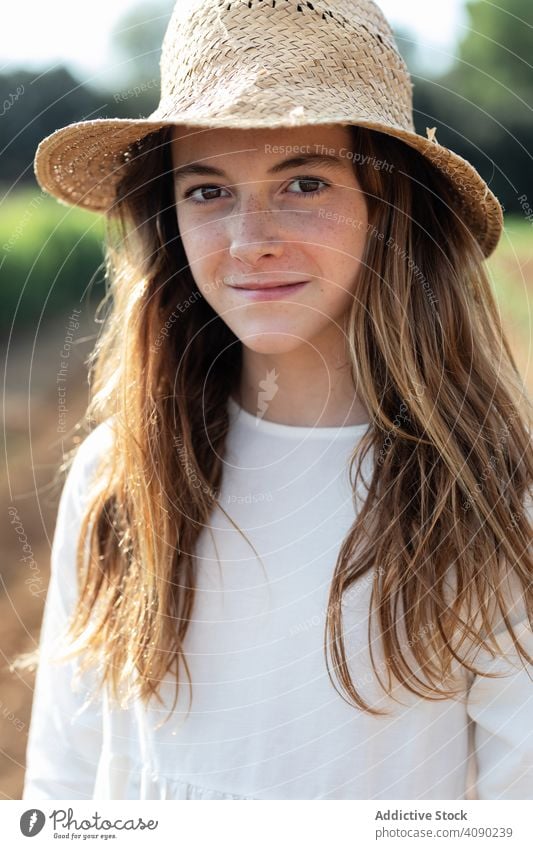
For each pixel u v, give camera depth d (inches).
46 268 487.8
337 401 68.1
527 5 586.2
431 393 64.7
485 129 575.5
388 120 60.4
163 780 64.9
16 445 301.6
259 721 63.3
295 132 58.1
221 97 57.6
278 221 58.9
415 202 66.7
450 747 61.6
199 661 65.4
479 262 69.9
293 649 63.6
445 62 570.3
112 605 71.2
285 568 65.3
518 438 66.7
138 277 75.9
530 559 61.8
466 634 59.9
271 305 60.4
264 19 58.9
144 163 72.5
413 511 63.1
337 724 61.7
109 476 73.2
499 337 72.1
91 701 70.3
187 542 67.7
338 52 59.0
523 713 59.6
